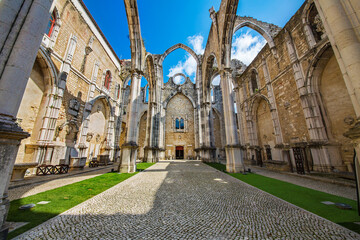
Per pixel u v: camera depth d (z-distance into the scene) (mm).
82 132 12844
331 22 2791
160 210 3377
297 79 10398
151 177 7504
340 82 8523
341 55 2617
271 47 13180
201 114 20672
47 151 8992
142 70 11008
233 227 2633
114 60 18719
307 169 8297
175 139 25344
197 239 2248
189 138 25547
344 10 2697
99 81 15812
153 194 4605
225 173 8789
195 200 4066
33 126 8984
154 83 19516
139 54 10898
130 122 9742
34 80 9164
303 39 10250
